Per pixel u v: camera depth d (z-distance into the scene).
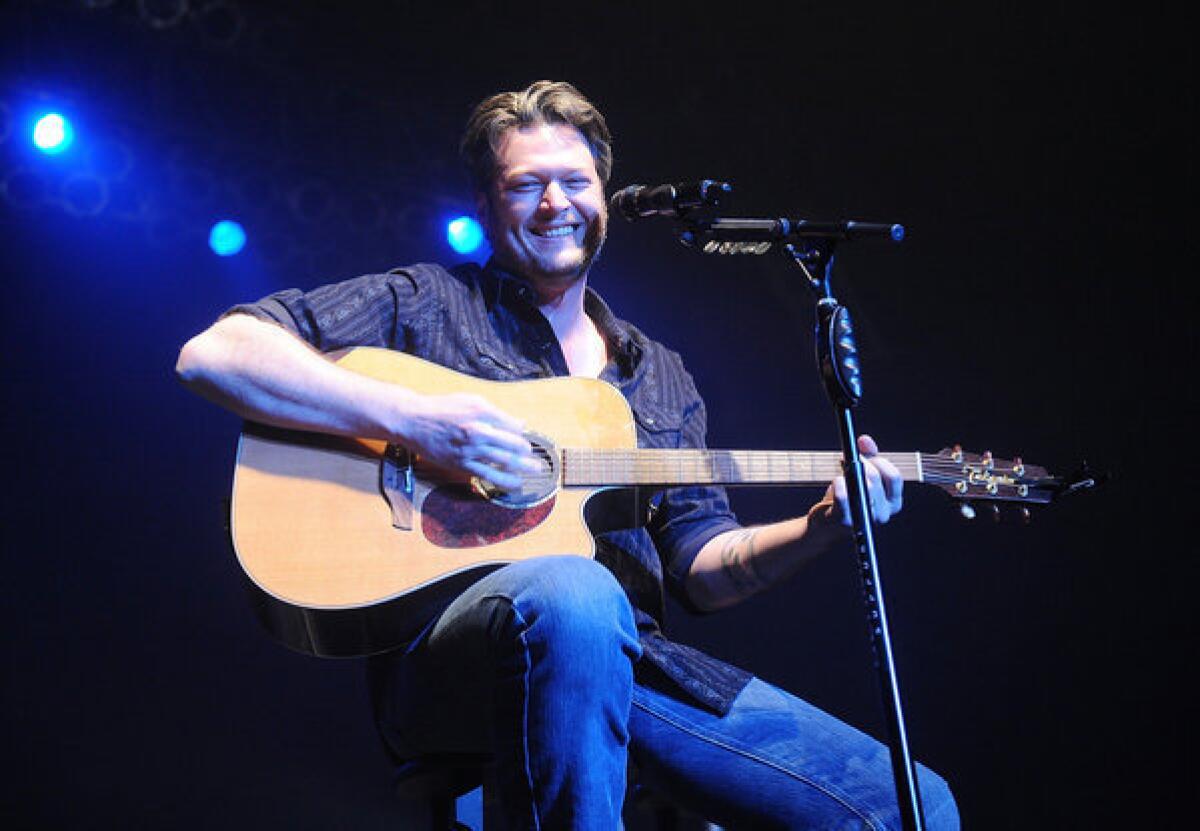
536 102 4.49
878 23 8.67
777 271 8.73
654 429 4.50
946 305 8.55
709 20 8.75
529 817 3.11
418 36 8.57
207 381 3.72
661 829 4.48
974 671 8.16
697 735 4.02
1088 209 8.38
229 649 8.16
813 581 8.46
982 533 8.28
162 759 7.96
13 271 8.07
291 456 3.78
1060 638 8.06
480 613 3.37
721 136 8.72
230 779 7.98
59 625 8.03
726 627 8.45
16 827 7.74
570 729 3.14
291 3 8.41
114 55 8.14
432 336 4.23
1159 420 8.09
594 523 4.23
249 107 8.34
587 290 4.71
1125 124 8.31
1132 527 8.05
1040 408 8.32
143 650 8.09
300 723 8.12
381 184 8.51
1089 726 7.92
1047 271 8.42
